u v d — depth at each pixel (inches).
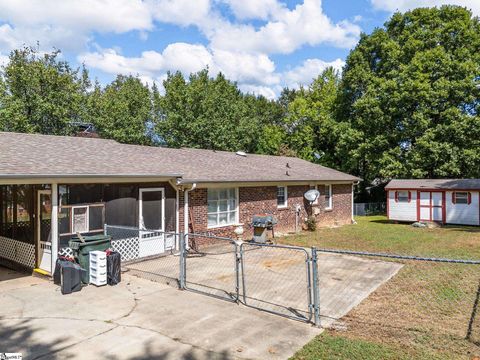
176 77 1418.6
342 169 1273.4
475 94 1015.6
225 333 228.4
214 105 1398.9
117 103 1317.7
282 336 223.9
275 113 2020.2
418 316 258.7
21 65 1049.5
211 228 571.5
